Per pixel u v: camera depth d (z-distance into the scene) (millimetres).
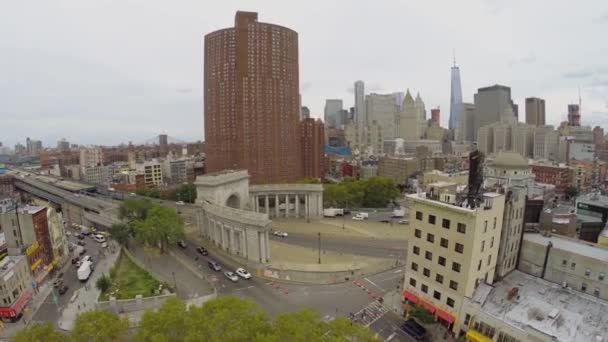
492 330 49188
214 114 197625
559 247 57562
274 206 145000
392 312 61219
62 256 92312
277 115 197625
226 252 92375
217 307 44375
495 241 55906
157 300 64438
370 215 129750
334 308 62656
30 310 66812
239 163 194375
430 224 57438
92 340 40969
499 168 115125
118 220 116562
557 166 185375
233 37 186750
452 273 54188
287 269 79000
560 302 50281
